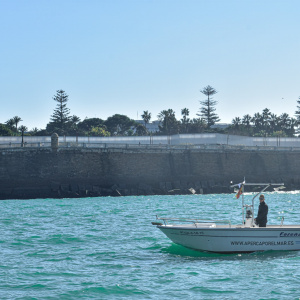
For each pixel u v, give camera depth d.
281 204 82.00
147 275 29.73
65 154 112.50
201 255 34.66
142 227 49.81
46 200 99.19
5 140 129.12
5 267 31.84
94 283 28.08
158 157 121.06
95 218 59.25
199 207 75.94
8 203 89.56
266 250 34.00
